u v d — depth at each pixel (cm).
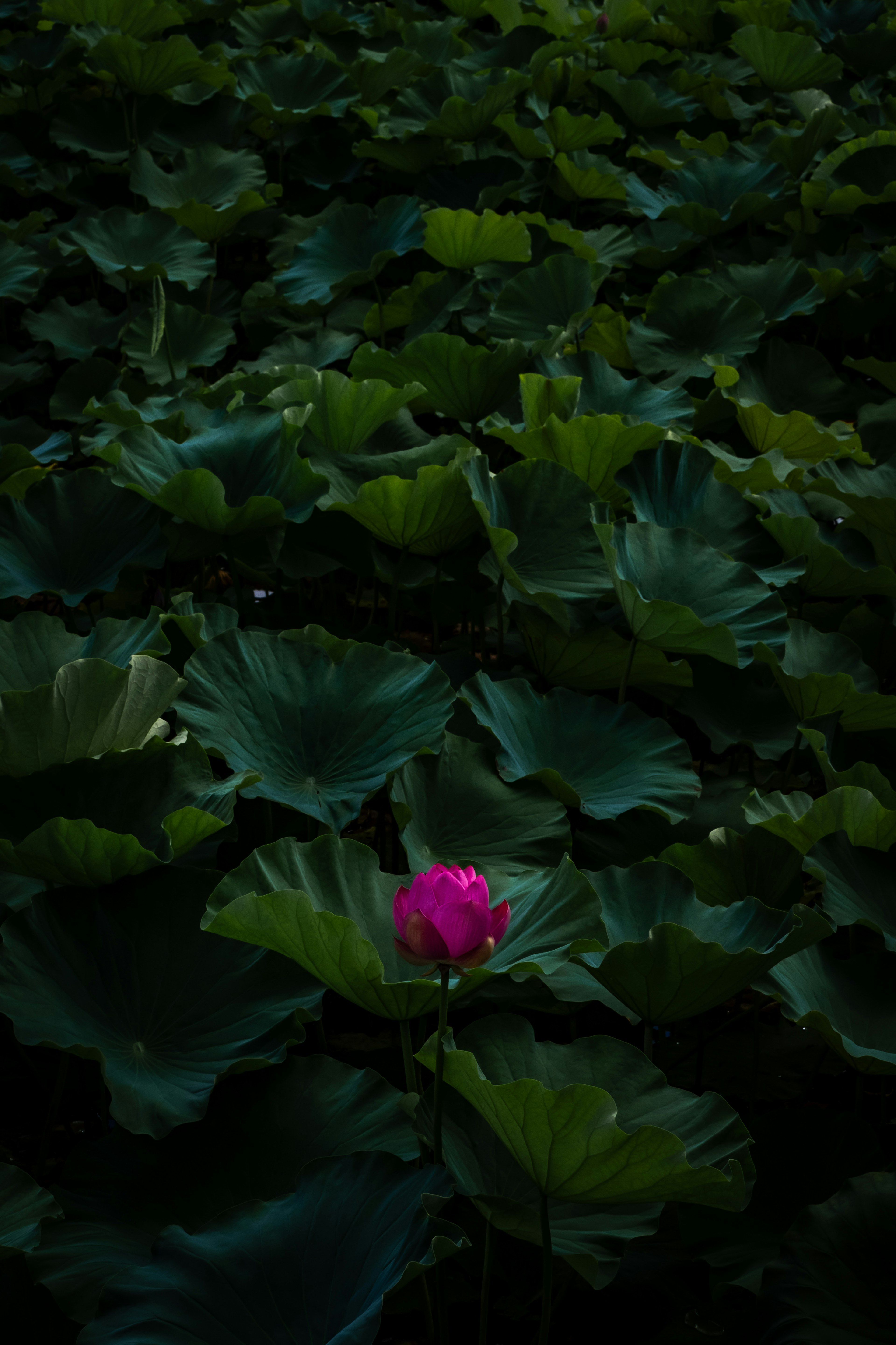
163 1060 550
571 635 643
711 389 795
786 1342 525
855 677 651
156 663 582
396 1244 514
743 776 664
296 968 561
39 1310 527
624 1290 557
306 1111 547
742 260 954
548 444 685
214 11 1257
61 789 575
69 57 1105
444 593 704
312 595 764
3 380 824
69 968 556
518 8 1250
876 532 696
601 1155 509
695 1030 626
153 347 673
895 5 1372
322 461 672
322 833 620
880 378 806
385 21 1267
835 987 577
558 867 568
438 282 826
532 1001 588
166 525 659
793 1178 559
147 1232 532
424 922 517
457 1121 543
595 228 1045
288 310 866
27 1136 589
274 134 1093
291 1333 509
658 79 1177
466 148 1034
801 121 1136
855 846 591
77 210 1064
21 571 645
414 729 599
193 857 586
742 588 653
